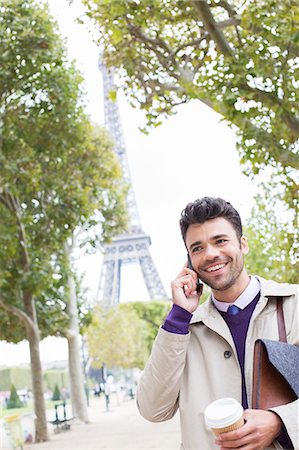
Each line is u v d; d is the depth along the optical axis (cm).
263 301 258
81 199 1912
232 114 893
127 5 1001
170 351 256
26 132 1602
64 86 1523
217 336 264
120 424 2422
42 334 2356
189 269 270
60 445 1758
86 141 1741
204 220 264
